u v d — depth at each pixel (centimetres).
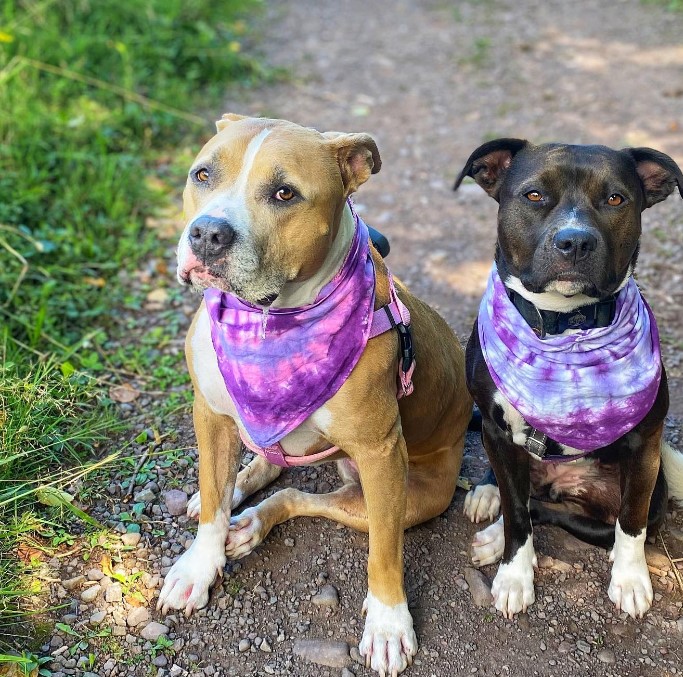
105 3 287
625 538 126
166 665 118
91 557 129
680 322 177
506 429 124
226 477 127
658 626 125
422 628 124
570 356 118
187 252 107
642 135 261
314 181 109
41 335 163
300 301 114
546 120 275
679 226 211
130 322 174
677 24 351
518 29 358
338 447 122
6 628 119
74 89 246
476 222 219
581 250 112
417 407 129
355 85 303
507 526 126
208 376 120
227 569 129
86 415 150
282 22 362
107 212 201
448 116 280
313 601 126
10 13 254
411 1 398
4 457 135
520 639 123
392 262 201
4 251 177
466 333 176
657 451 122
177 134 247
